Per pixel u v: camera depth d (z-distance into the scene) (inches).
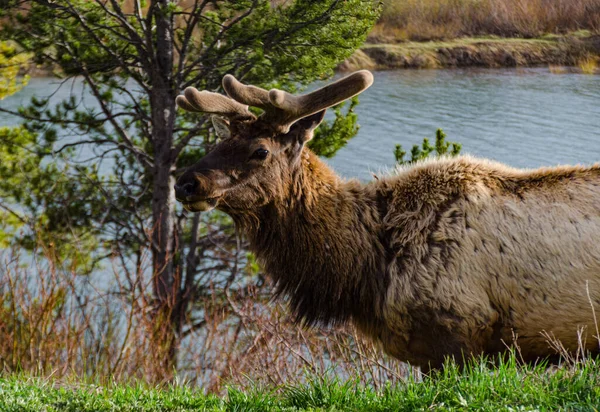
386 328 328.2
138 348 521.3
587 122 1326.3
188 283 802.8
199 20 738.8
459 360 312.2
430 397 277.6
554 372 308.7
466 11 2143.2
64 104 814.5
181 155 870.4
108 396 315.3
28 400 300.0
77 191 861.8
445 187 324.2
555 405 264.2
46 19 711.7
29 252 794.2
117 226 880.3
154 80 765.3
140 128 912.3
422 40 2076.8
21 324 530.3
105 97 802.2
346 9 703.1
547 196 317.1
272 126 329.4
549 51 2003.0
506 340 315.3
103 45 735.1
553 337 310.5
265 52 715.4
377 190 339.6
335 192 338.6
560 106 1461.6
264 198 329.1
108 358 503.2
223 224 894.4
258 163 326.0
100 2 717.9
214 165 322.7
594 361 297.7
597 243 306.2
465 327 311.3
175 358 608.4
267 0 710.5
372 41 2048.5
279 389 342.6
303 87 764.0
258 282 769.6
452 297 310.2
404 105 1493.6
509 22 2130.9
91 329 531.8
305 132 333.4
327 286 335.9
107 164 1136.8
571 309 306.2
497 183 324.5
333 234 332.8
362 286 331.6
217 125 347.6
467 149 1190.9
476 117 1389.0
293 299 344.5
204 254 928.3
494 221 314.8
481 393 274.2
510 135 1261.1
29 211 851.4
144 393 317.4
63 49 757.9
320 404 292.0
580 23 2123.5
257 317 488.7
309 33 703.1
